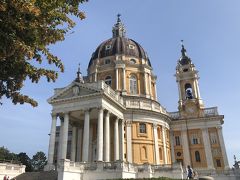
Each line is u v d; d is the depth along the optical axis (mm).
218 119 47844
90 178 28094
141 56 51906
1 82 11375
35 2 9523
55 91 38219
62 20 11047
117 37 54281
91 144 39875
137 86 48562
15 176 30375
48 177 27844
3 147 71250
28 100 12047
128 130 40906
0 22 8898
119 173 27141
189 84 54719
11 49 9062
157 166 33125
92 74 50688
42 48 10656
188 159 47000
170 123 50125
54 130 35188
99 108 33812
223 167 44750
